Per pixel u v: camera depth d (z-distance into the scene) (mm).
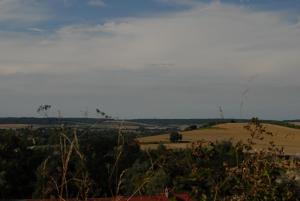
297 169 5465
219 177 5551
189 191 5383
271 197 5453
